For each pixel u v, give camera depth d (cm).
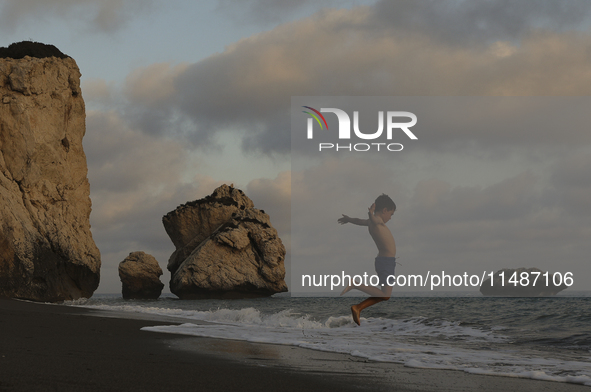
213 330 1108
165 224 5978
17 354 564
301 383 490
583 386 534
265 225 5481
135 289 5212
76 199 3616
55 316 1230
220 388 443
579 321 1337
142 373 490
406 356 757
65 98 3528
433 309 1997
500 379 566
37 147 3253
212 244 5188
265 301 4159
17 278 2866
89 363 530
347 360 676
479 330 1226
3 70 3281
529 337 1084
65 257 3297
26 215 3111
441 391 482
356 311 636
